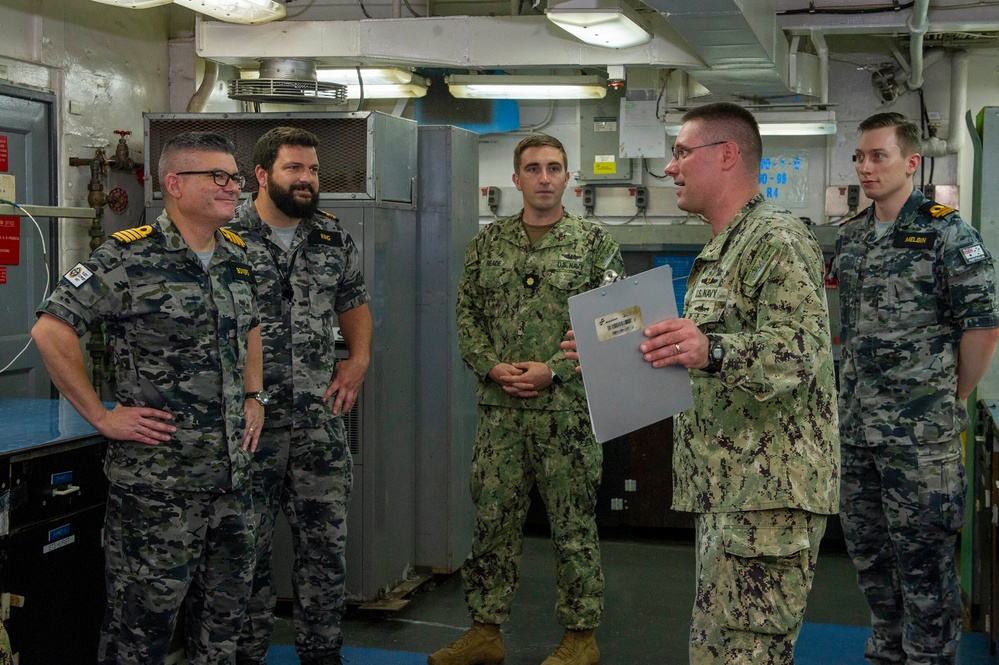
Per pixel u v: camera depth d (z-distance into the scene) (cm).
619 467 516
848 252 307
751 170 222
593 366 195
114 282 251
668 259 514
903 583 296
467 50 535
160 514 255
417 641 368
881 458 295
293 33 531
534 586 438
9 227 439
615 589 433
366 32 533
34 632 275
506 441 336
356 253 332
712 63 500
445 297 432
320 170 392
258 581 309
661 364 194
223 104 577
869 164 295
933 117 601
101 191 487
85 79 491
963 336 288
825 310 206
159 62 561
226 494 265
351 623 387
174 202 259
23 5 447
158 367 255
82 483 292
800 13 518
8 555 265
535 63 533
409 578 429
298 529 313
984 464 364
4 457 263
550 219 343
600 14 437
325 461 311
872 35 605
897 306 293
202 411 259
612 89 626
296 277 311
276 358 304
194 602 274
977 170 380
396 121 407
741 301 210
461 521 446
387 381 405
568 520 335
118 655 259
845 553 488
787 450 207
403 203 416
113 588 259
